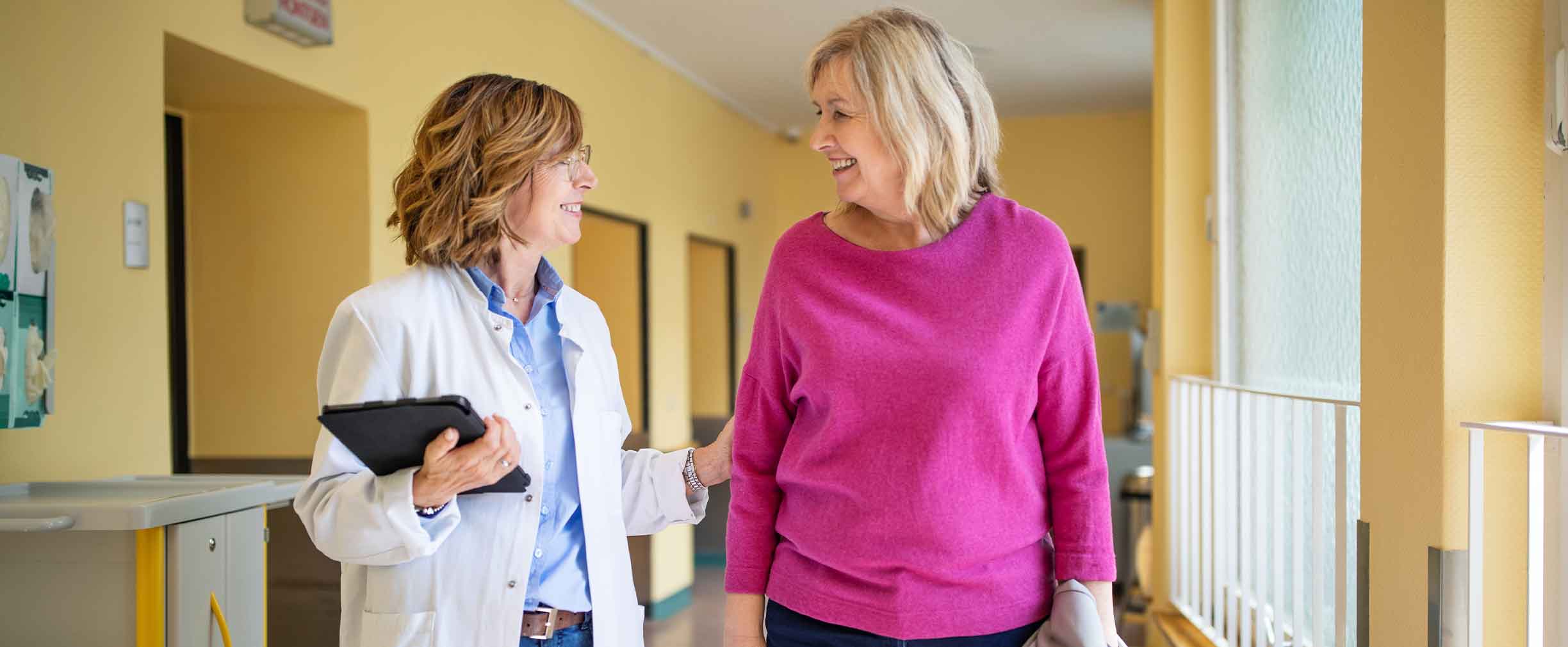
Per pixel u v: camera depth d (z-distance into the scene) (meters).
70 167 2.49
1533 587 1.53
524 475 1.40
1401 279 1.80
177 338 3.75
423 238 1.48
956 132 1.34
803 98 7.28
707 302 7.56
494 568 1.44
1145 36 5.88
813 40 5.87
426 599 1.43
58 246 2.45
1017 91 7.20
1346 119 2.47
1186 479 3.44
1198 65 3.85
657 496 1.78
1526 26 1.63
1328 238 2.61
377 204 3.72
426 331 1.44
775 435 1.47
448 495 1.36
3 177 2.13
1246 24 3.38
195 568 1.90
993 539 1.33
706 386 7.54
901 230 1.40
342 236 3.69
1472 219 1.64
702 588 6.49
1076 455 1.38
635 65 5.81
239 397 3.77
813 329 1.35
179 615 1.85
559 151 1.53
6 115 2.32
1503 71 1.64
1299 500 2.38
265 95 3.46
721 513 7.33
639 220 5.83
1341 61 2.51
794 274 1.40
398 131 3.83
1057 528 1.39
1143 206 7.91
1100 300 7.94
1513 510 1.67
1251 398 2.75
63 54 2.47
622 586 1.63
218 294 3.78
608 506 1.62
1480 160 1.64
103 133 2.58
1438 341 1.67
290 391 3.74
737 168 7.52
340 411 1.25
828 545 1.36
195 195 3.78
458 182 1.48
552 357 1.62
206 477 2.26
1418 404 1.74
